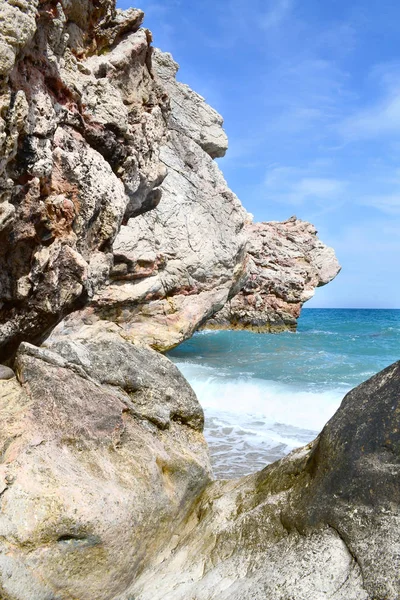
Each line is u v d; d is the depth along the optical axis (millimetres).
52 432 3305
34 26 3984
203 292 18062
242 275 21328
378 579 2168
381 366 17516
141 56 7211
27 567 2660
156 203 8672
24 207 4492
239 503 3420
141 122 7164
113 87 6105
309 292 31875
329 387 13242
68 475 3076
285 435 9367
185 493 3783
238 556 2867
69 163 5148
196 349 23500
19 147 4309
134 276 15750
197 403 4637
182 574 2973
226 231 18953
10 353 5285
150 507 3301
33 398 3449
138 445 3654
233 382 13734
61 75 5152
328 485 2723
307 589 2273
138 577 3182
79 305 5922
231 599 2424
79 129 5531
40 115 4566
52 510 2822
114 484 3221
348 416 2895
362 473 2578
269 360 19516
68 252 5148
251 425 10141
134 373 4293
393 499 2416
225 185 19906
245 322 32031
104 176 5746
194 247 17500
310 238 33312
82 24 5961
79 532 2834
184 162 18766
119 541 2988
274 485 3352
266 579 2455
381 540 2309
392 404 2695
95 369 4117
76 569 2824
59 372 3646
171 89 19562
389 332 33594
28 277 4797
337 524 2535
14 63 3850
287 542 2703
